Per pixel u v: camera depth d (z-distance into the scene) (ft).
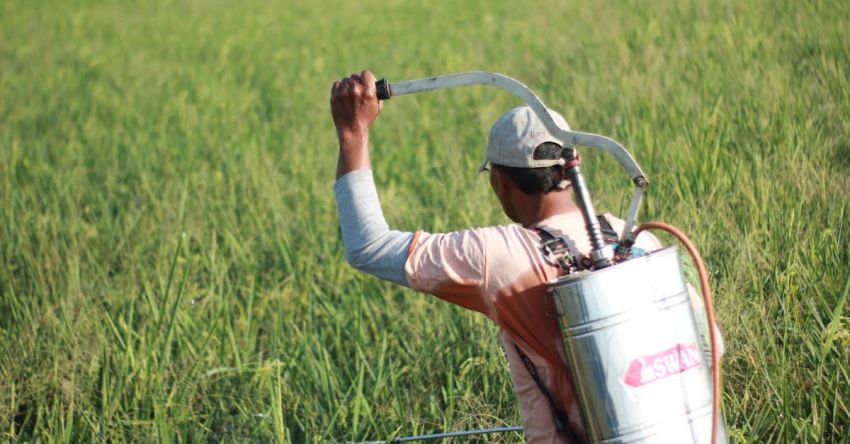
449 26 89.04
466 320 27.61
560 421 15.02
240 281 33.88
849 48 43.83
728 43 49.88
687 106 41.55
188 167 47.78
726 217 29.17
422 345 27.32
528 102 15.23
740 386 22.61
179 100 65.05
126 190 45.65
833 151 33.30
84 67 83.92
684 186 31.96
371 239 15.53
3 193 46.52
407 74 69.10
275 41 92.43
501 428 21.80
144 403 26.45
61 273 35.76
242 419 25.99
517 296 14.87
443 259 15.11
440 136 49.52
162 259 35.63
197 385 27.40
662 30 59.11
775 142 34.55
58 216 40.93
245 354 28.48
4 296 33.68
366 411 25.09
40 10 123.03
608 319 13.91
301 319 31.55
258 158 49.01
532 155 15.26
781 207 28.76
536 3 89.51
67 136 59.11
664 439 13.85
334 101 15.93
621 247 15.05
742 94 41.45
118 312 30.81
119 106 66.39
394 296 31.37
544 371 15.11
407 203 38.83
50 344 29.22
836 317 21.74
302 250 35.73
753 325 23.36
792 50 46.60
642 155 36.47
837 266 24.91
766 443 21.44
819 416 21.39
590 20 70.74
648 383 13.88
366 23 98.58
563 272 14.90
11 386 27.40
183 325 30.27
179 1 128.06
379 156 48.29
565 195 15.64
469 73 15.67
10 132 60.59
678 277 14.43
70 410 25.00
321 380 26.37
